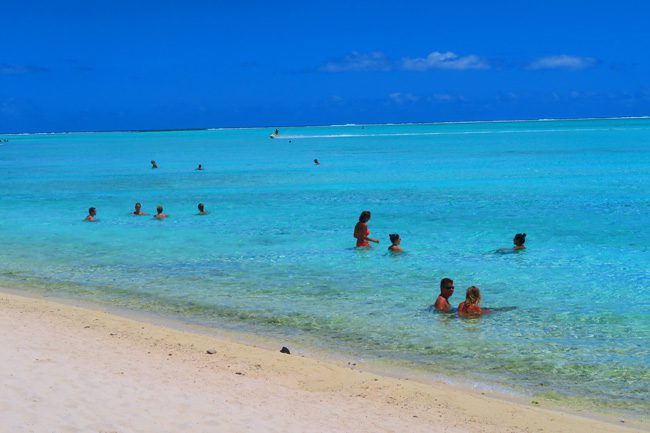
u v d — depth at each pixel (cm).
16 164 7006
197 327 1232
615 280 1502
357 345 1115
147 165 6369
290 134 18025
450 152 7431
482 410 821
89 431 698
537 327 1184
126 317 1300
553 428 766
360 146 9475
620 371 974
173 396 832
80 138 19312
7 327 1155
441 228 2278
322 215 2673
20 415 731
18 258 1892
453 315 1268
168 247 2034
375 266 1702
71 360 966
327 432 739
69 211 2955
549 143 9025
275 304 1376
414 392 882
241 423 751
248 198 3353
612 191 3316
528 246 1919
